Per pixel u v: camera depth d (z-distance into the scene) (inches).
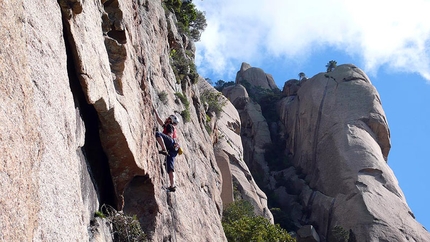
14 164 199.2
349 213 2039.9
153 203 452.1
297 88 2967.5
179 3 1200.8
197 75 984.9
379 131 2442.2
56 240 236.5
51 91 258.7
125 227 396.5
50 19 277.7
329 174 2285.9
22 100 216.5
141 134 426.3
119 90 391.9
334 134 2425.0
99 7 389.4
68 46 314.3
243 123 2775.6
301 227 2087.8
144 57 489.4
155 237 444.5
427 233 1983.3
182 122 730.8
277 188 2436.0
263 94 3115.2
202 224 625.0
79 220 274.5
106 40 398.3
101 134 370.3
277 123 2817.4
